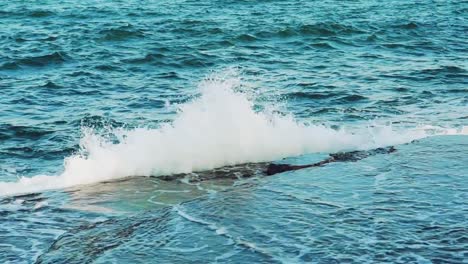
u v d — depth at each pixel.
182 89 16.39
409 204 6.77
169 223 6.60
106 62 19.78
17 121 13.05
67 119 13.30
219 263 5.60
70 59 20.23
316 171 8.19
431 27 26.89
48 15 30.58
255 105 14.36
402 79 17.16
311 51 22.19
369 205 6.80
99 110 14.10
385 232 6.05
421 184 7.41
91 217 7.51
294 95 15.38
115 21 28.48
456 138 9.56
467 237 5.88
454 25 27.44
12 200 8.14
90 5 34.62
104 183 8.78
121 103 14.83
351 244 5.82
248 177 8.93
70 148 11.34
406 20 28.66
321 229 6.20
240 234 6.17
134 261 5.74
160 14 30.95
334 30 25.80
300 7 34.28
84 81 17.25
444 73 17.86
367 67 19.03
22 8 32.66
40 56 20.16
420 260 5.45
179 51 21.61
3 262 6.23
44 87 16.41
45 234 7.00
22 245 6.69
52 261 6.02
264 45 23.27
